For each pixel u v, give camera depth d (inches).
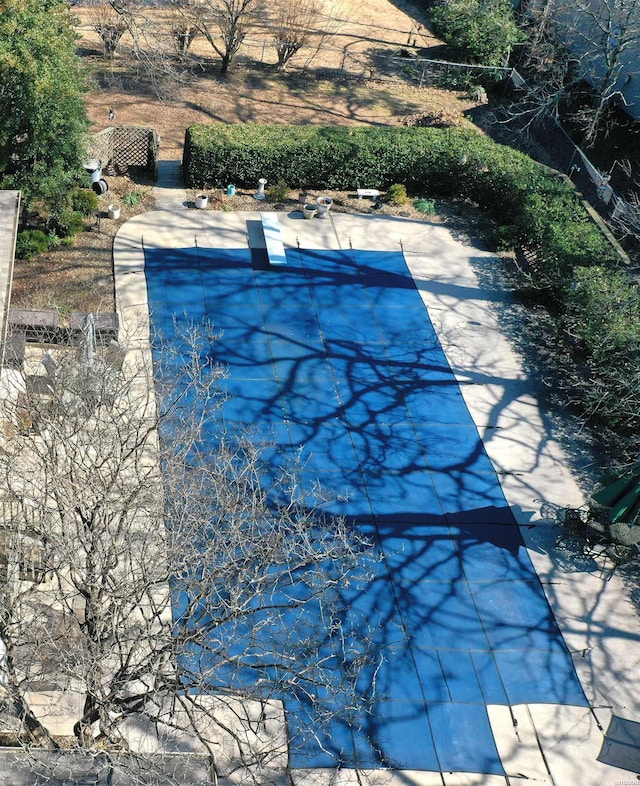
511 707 579.2
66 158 842.2
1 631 453.1
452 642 608.4
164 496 478.0
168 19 1234.0
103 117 1055.6
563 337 858.8
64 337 717.9
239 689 451.5
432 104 1202.6
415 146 984.9
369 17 1402.6
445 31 1298.0
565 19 1266.0
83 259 852.0
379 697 569.6
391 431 744.3
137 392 698.2
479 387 797.2
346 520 669.3
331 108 1158.3
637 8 1041.5
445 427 756.6
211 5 1179.9
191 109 1104.8
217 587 558.9
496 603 636.1
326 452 716.0
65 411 477.7
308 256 903.1
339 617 606.9
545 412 784.3
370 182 1004.6
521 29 1299.2
